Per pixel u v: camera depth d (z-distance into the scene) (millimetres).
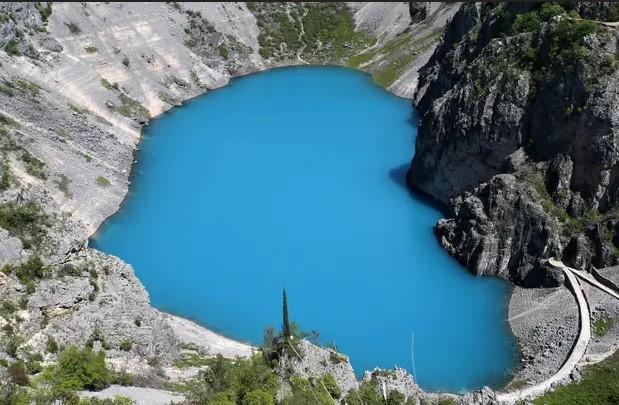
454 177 115750
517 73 107562
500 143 107938
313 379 61781
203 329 90125
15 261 70812
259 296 97500
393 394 65125
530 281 98375
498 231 101375
